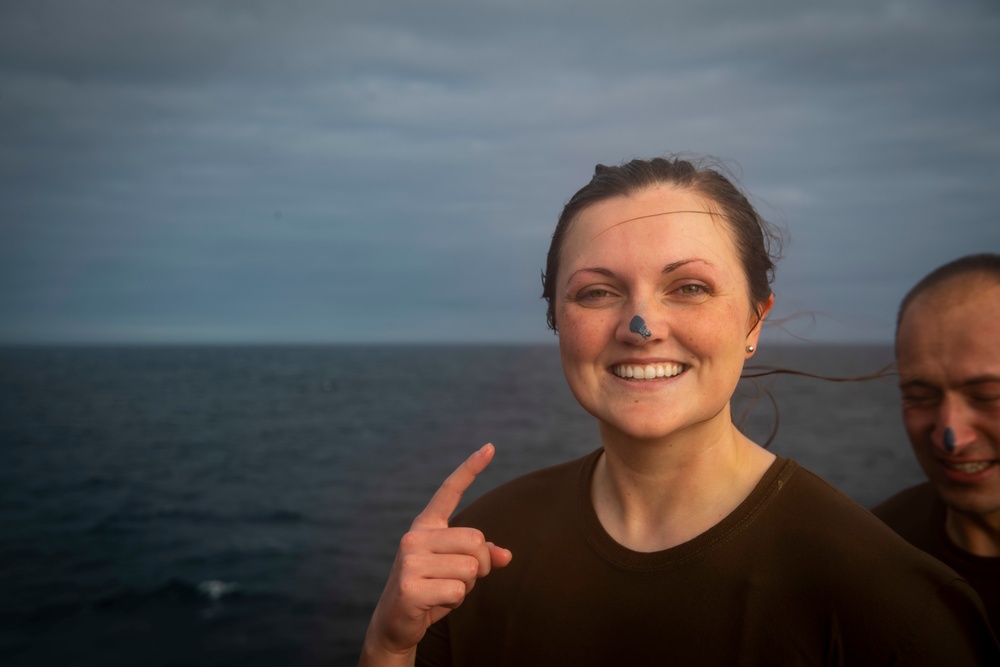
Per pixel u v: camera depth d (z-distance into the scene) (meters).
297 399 94.50
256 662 16.12
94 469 44.25
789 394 62.34
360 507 32.16
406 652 1.57
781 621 1.46
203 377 143.50
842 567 1.44
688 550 1.56
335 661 15.98
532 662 1.67
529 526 1.82
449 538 1.52
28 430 63.06
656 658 1.53
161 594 20.92
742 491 1.61
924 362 2.02
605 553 1.65
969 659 1.34
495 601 1.77
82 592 21.34
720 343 1.57
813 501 1.54
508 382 119.25
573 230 1.74
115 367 185.62
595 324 1.63
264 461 46.84
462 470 1.59
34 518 31.47
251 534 28.08
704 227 1.62
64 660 16.70
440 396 94.56
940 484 2.05
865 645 1.39
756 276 1.71
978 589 2.09
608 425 1.67
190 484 39.31
